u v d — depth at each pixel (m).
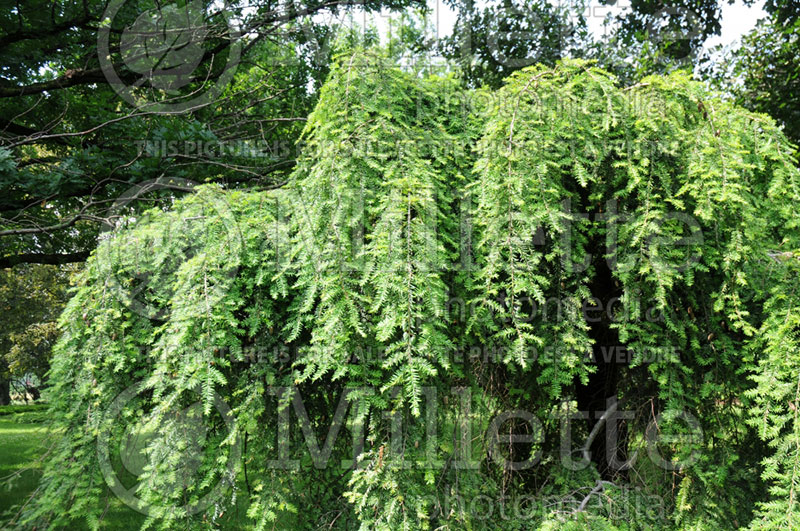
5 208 3.51
